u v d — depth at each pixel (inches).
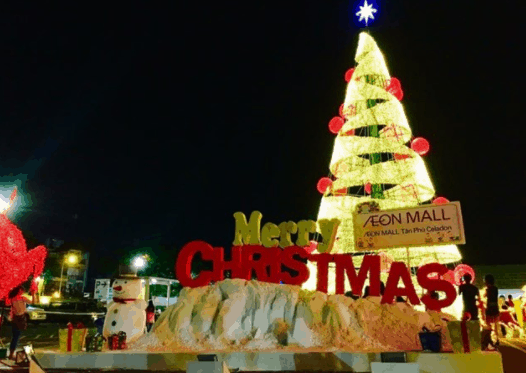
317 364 307.0
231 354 320.8
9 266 438.9
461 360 282.7
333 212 858.1
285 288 401.1
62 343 362.3
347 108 955.3
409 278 410.3
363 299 398.9
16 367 379.2
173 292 1683.1
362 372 297.7
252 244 479.2
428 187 848.3
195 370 252.5
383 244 492.1
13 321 440.1
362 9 974.4
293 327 358.0
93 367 339.0
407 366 232.5
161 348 361.4
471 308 414.0
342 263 439.8
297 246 452.1
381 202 841.5
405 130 906.1
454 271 655.1
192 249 472.1
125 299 406.9
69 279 2476.6
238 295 396.2
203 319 384.8
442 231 474.9
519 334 622.8
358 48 978.1
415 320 371.2
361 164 880.3
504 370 344.5
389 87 909.2
